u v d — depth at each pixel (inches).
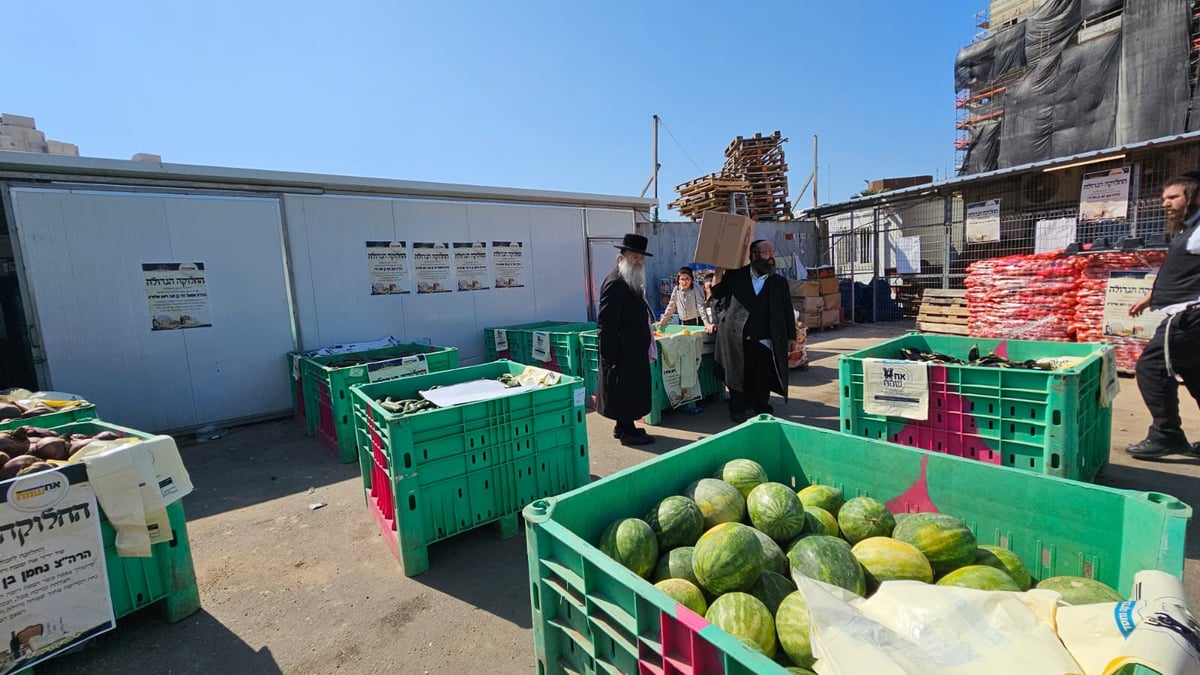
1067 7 599.8
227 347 276.8
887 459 95.4
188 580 121.6
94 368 244.7
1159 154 395.2
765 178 649.0
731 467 97.8
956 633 53.1
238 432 273.0
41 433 124.6
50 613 99.2
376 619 119.4
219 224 272.1
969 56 725.3
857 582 69.6
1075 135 581.3
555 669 72.3
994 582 67.6
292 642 113.0
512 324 381.4
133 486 110.0
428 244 340.2
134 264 251.9
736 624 63.0
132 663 108.0
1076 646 50.1
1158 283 185.6
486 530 159.6
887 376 166.9
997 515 83.3
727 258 234.8
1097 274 314.8
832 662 51.3
